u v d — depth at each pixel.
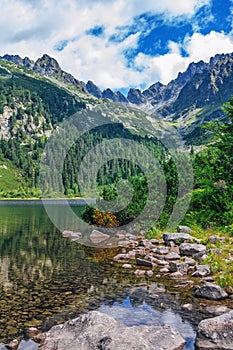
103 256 16.23
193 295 10.04
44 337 7.12
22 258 15.60
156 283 11.39
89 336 6.63
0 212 50.91
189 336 7.20
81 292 10.38
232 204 19.89
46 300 9.62
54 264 14.39
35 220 35.59
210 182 21.08
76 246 19.08
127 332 6.74
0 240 20.98
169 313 8.57
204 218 20.83
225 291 10.06
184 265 12.91
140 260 14.26
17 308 8.97
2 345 6.90
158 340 6.62
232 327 6.86
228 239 16.47
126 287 10.92
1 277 12.15
